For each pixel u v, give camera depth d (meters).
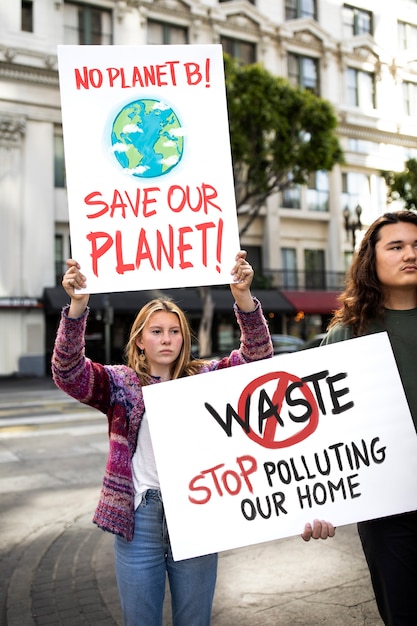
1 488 6.44
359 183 28.55
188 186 2.31
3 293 21.16
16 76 21.31
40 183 21.89
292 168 18.78
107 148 2.29
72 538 4.77
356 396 2.16
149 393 2.11
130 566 2.09
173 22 23.95
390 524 2.13
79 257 2.20
